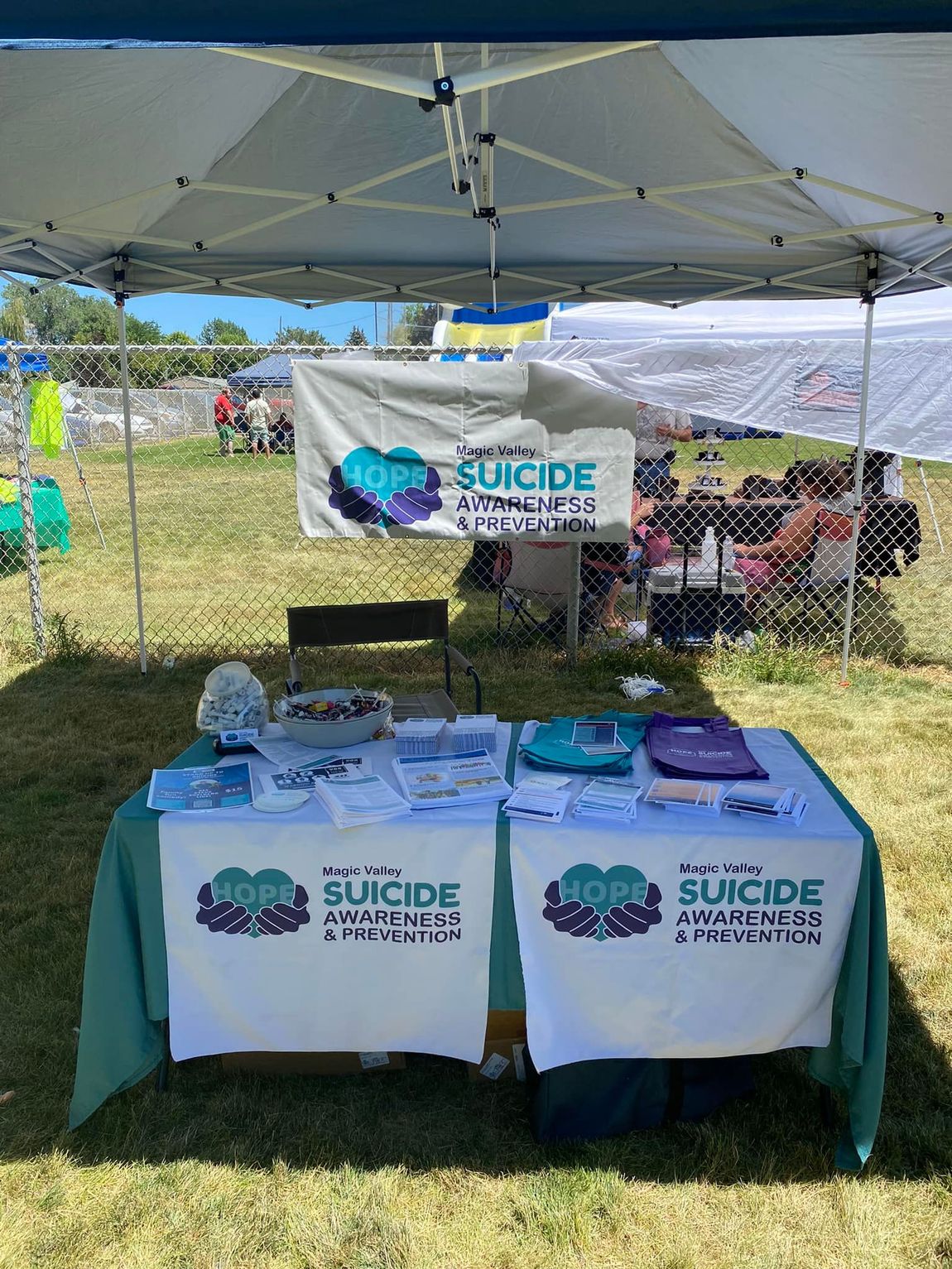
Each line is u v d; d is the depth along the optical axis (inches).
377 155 154.5
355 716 113.7
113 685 247.8
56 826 167.3
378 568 394.3
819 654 262.2
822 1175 91.7
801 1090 102.7
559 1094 94.7
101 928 92.4
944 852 154.7
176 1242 85.0
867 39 102.1
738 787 97.2
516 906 90.8
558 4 56.5
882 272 204.8
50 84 116.6
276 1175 91.7
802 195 162.7
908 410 239.6
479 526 232.8
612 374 227.3
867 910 88.4
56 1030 113.3
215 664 264.7
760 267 202.7
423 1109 100.3
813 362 237.0
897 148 130.0
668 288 212.4
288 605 330.6
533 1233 85.5
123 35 57.2
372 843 90.3
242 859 91.3
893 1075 105.7
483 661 264.4
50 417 261.3
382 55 125.5
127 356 242.8
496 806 94.8
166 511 559.5
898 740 205.5
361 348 241.3
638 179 160.6
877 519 283.6
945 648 274.4
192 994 94.3
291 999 94.7
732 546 266.5
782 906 89.6
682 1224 86.4
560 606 264.2
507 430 227.5
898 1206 88.0
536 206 146.9
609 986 92.0
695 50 117.9
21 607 326.0
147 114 130.3
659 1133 97.0
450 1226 86.1
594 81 131.7
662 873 89.4
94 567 395.2
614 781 101.2
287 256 198.8
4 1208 88.3
